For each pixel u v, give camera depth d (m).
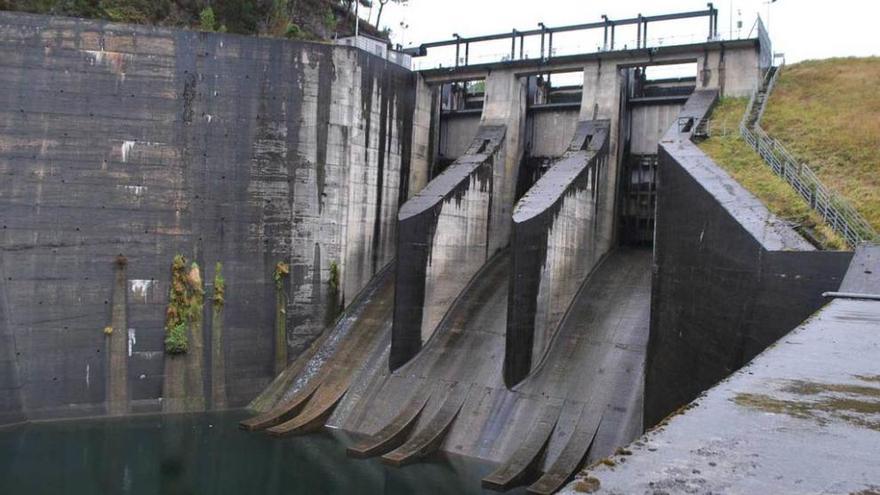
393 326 29.91
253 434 27.61
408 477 23.33
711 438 5.42
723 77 31.61
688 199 20.41
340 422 28.86
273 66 32.31
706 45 31.61
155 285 30.27
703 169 20.81
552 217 27.92
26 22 28.89
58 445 25.86
